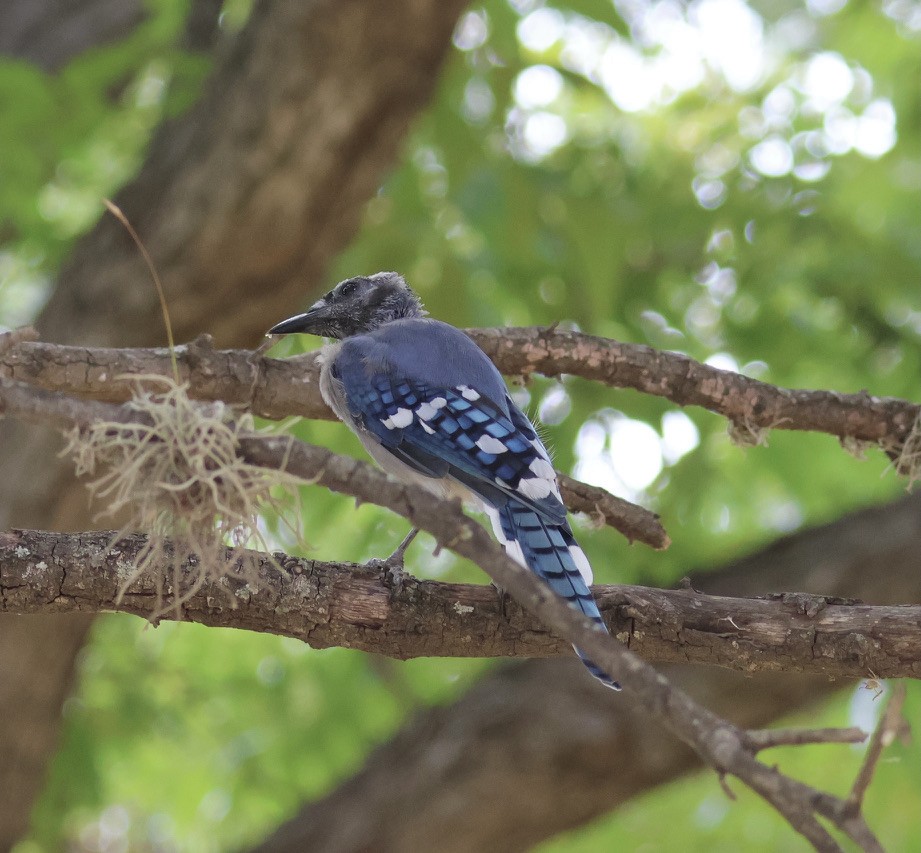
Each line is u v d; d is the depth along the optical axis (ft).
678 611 20.36
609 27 41.50
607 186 43.01
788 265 43.52
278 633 20.20
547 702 36.81
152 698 45.29
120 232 35.12
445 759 36.78
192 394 24.41
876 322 43.47
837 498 44.91
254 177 33.96
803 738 12.72
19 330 17.56
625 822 45.85
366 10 31.89
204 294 35.27
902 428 26.55
